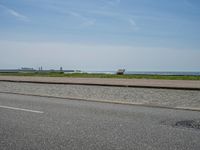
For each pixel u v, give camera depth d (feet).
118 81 88.58
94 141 17.98
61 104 36.09
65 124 23.00
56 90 58.65
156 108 33.53
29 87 66.49
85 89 59.82
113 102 39.14
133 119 25.62
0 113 28.30
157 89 58.49
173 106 35.99
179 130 21.29
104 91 55.57
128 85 65.51
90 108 32.55
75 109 31.55
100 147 16.72
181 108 33.78
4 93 52.26
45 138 18.62
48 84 74.79
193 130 21.35
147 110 31.60
